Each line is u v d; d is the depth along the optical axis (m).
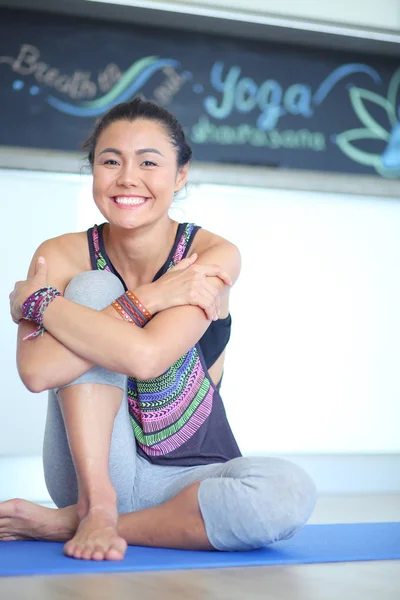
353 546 2.09
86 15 4.02
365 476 4.25
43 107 3.96
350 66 4.37
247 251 4.15
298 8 4.17
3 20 3.93
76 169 3.93
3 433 3.79
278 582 1.64
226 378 4.09
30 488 3.81
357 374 4.28
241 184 4.13
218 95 4.19
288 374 4.18
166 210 2.24
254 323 4.14
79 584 1.58
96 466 1.95
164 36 4.12
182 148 2.29
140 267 2.29
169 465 2.16
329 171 4.30
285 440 4.16
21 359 2.02
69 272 2.26
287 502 1.91
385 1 4.29
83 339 1.96
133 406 2.17
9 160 3.86
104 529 1.86
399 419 4.32
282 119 4.27
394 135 4.40
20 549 1.93
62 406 2.00
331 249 4.27
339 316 4.27
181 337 2.01
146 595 1.49
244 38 4.23
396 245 4.37
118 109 2.24
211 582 1.62
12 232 3.85
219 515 1.90
